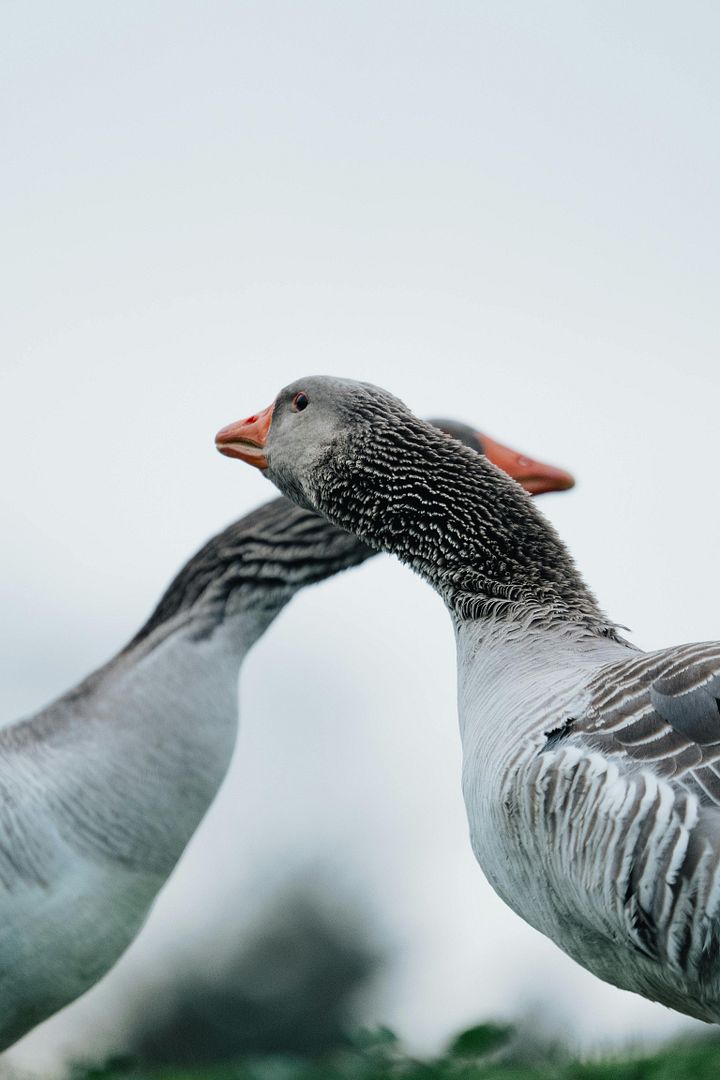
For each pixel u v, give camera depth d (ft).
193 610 43.11
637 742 28.53
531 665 33.58
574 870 28.60
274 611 44.62
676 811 27.02
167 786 40.19
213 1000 133.39
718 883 26.32
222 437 44.01
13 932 37.17
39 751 39.04
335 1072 41.52
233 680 43.01
